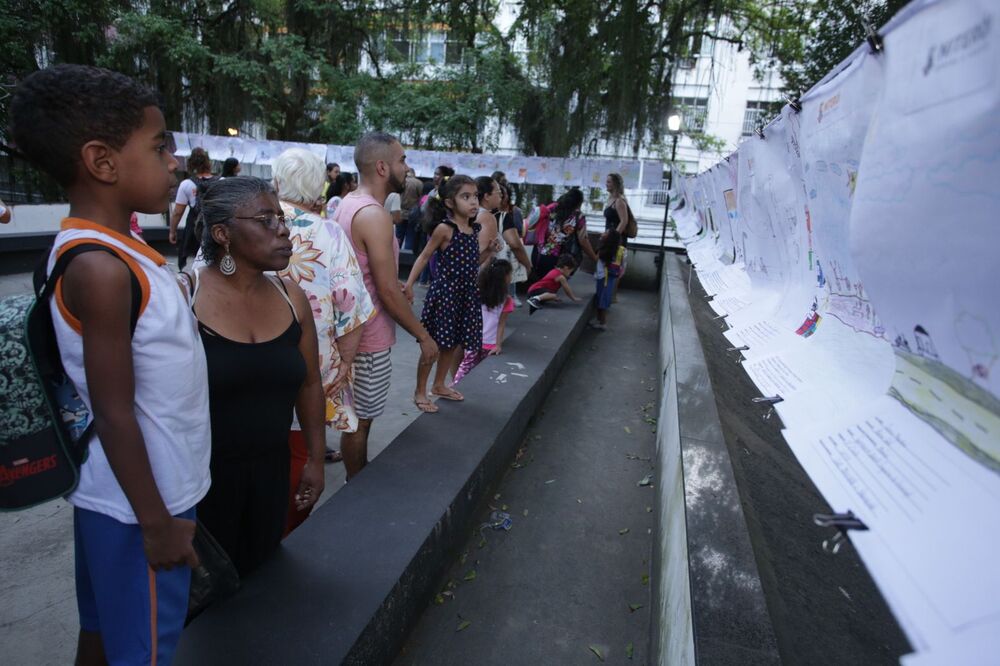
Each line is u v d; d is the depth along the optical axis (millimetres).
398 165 2709
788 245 1684
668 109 13289
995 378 607
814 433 1005
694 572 1304
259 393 1650
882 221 818
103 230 1122
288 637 1616
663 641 1685
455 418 3273
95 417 1113
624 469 3682
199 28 15094
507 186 5848
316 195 2303
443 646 2193
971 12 604
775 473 2131
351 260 2330
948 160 657
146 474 1146
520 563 2709
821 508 2041
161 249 9703
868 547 698
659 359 5613
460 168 10031
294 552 1987
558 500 3271
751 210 2189
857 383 1025
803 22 12070
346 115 14797
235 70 13875
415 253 8641
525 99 14375
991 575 551
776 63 13555
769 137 1877
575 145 14023
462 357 4434
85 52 12328
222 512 1695
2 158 10633
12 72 11180
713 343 3605
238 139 11156
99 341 1076
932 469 687
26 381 1088
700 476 1726
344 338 2369
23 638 2029
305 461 2277
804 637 1274
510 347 4832
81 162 1095
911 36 747
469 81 14578
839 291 1221
